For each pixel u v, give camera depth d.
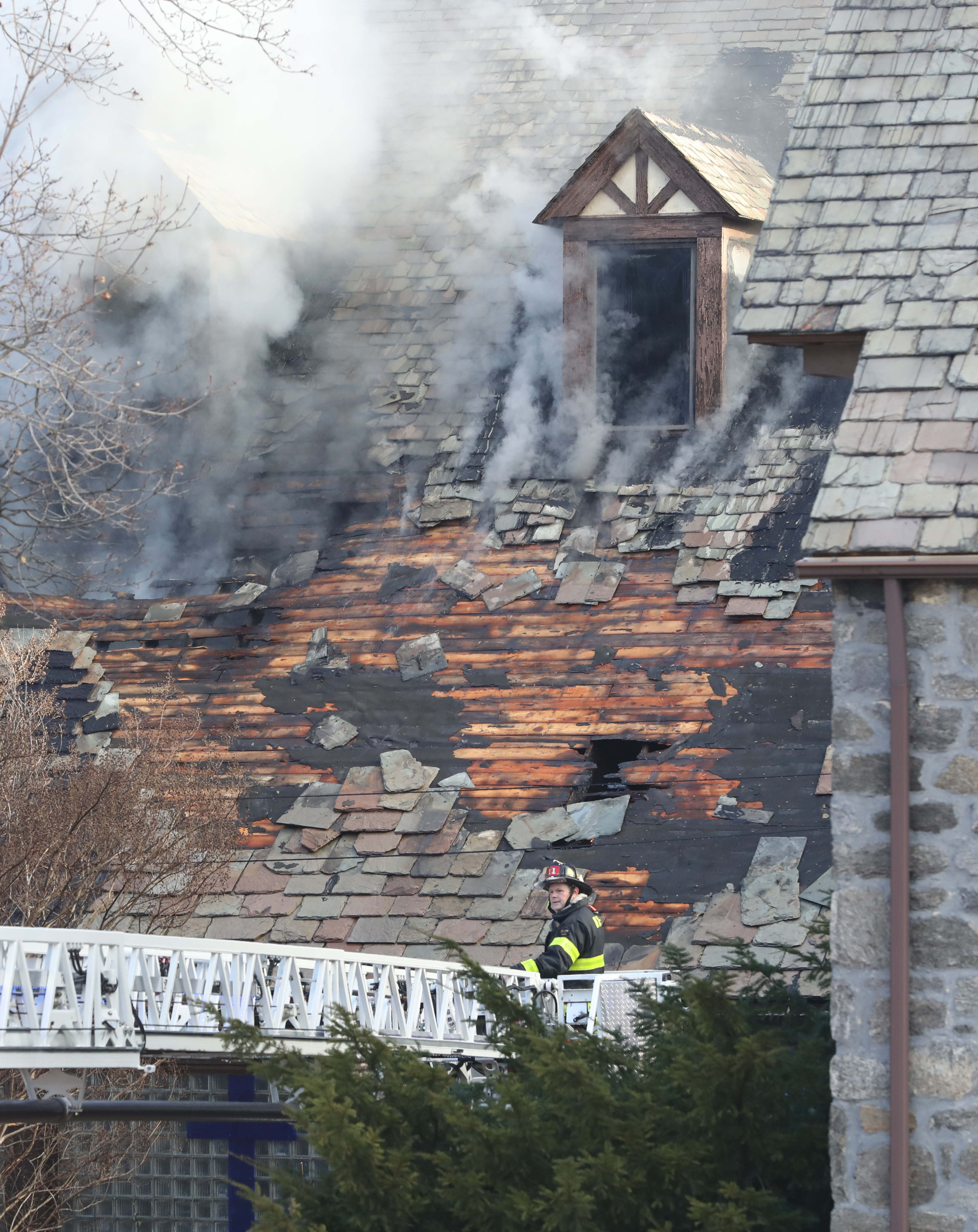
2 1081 19.05
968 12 15.73
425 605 23.97
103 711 23.73
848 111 15.34
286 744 22.89
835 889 12.46
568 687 22.39
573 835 20.83
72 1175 20.36
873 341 13.67
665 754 21.30
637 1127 11.98
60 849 20.77
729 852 19.97
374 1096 13.17
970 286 13.73
